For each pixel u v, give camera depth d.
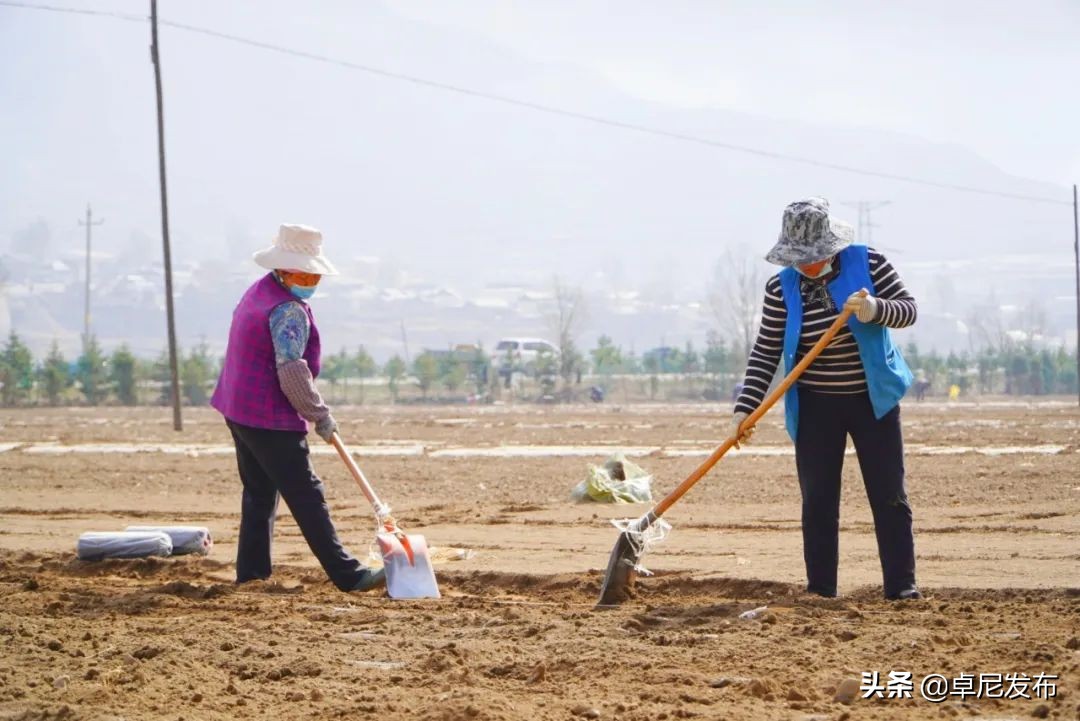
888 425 9.77
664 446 30.53
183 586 10.96
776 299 9.97
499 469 24.73
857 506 17.09
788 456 26.03
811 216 9.60
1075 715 6.38
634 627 8.84
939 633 8.18
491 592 11.40
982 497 18.11
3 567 12.70
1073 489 18.78
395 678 7.61
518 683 7.43
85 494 20.78
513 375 85.81
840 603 9.51
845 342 9.69
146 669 7.83
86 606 10.18
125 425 44.62
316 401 10.95
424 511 18.09
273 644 8.55
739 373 82.50
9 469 25.25
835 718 6.50
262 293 11.20
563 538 14.73
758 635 8.32
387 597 10.70
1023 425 37.16
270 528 11.69
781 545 13.57
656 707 6.76
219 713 6.91
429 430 39.53
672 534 14.78
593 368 91.94
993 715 6.48
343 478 23.03
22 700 7.18
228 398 11.12
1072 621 8.60
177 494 20.77
